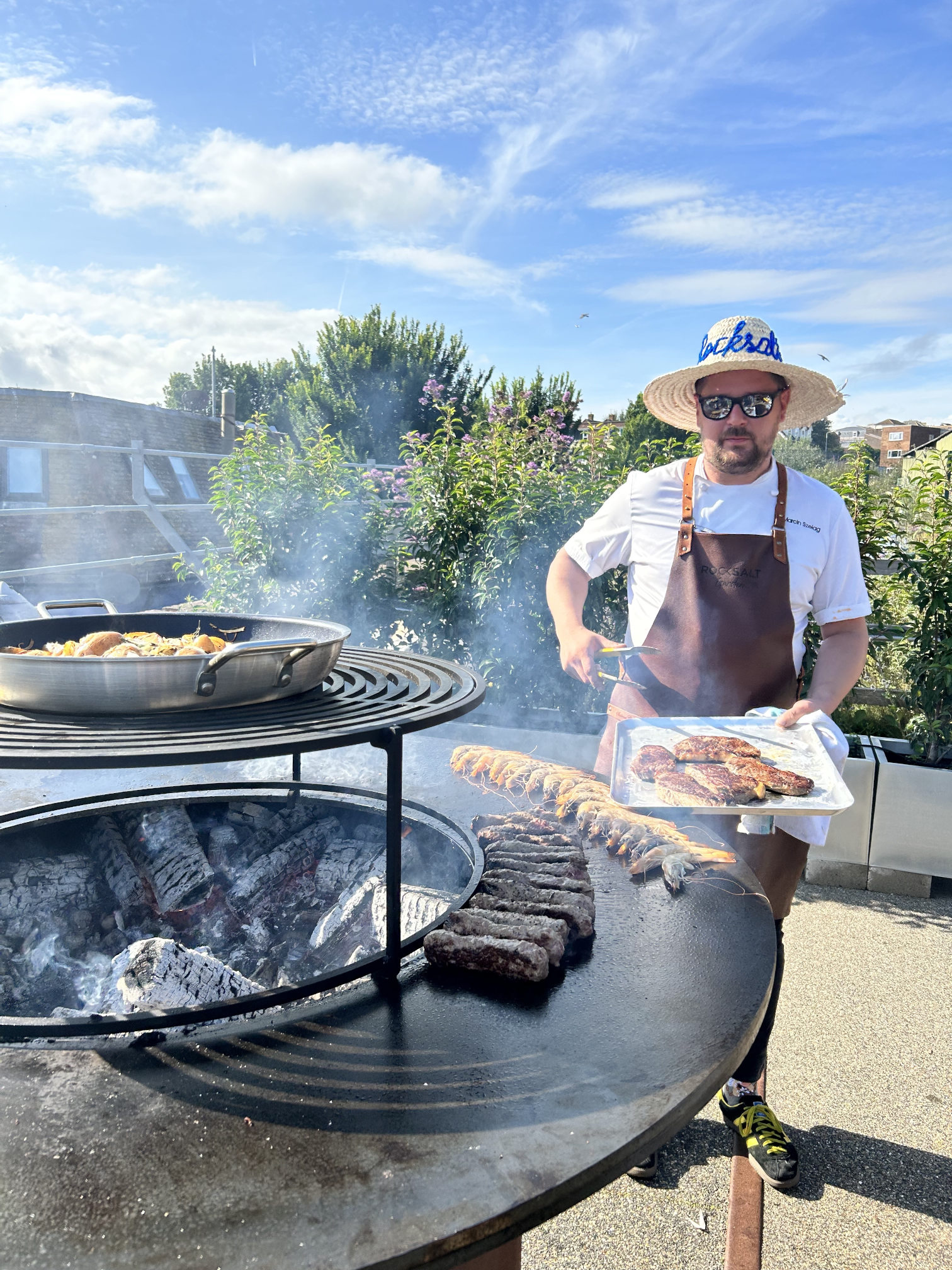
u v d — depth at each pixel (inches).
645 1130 35.8
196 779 88.4
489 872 60.1
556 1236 75.7
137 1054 41.8
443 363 1131.9
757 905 58.6
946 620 155.5
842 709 181.5
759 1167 81.0
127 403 523.8
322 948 74.0
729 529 84.2
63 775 89.9
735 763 65.2
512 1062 40.8
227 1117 36.9
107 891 79.1
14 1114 37.0
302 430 1101.1
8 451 435.2
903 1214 77.5
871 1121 89.0
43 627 65.3
